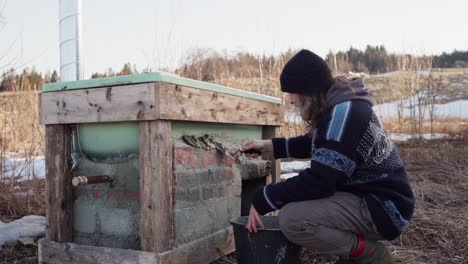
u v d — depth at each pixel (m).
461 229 3.36
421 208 4.06
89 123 2.51
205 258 2.57
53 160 2.53
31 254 2.96
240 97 2.93
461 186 4.99
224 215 2.84
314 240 2.07
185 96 2.36
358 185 2.05
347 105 2.00
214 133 2.79
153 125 2.22
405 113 10.75
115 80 2.30
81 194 2.55
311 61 2.09
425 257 2.89
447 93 19.12
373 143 2.00
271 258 2.21
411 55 11.29
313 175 1.98
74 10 3.05
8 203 4.06
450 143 8.86
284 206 2.10
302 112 2.13
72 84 2.44
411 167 6.46
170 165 2.28
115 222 2.45
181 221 2.40
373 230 2.07
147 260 2.21
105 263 2.35
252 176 3.20
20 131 5.88
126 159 2.42
